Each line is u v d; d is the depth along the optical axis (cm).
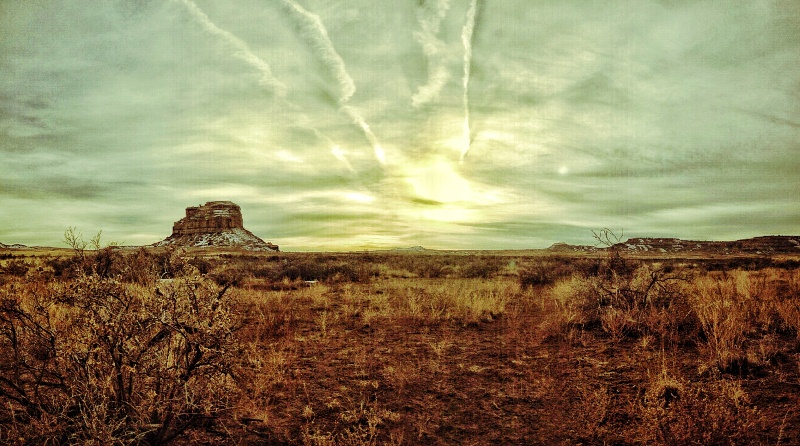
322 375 557
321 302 1135
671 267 1355
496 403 466
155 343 349
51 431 312
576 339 704
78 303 337
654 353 607
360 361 607
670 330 714
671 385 452
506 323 868
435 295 1181
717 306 695
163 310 345
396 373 557
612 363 577
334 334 778
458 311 955
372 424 415
